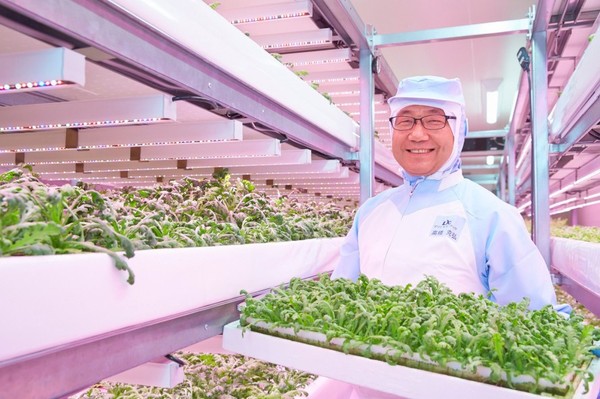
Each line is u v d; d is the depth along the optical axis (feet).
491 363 3.53
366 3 16.88
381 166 14.56
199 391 5.89
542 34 9.72
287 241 6.51
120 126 6.39
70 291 2.91
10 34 4.04
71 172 10.52
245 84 6.00
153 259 3.66
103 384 6.25
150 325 3.76
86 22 3.59
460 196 6.61
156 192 7.38
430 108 6.54
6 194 3.06
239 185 8.34
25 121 5.31
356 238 7.57
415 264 6.39
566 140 9.73
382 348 4.02
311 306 4.59
